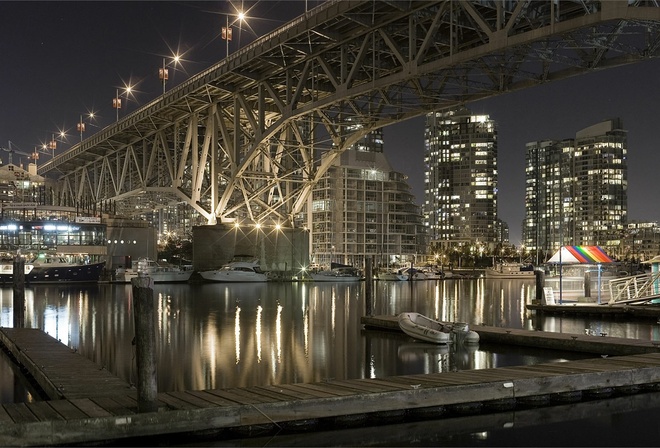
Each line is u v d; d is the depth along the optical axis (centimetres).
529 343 2845
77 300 5594
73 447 1351
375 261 15025
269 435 1481
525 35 4344
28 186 14188
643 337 3123
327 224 14575
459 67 5072
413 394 1609
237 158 7688
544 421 1650
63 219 9681
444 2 4866
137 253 10538
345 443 1486
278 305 5294
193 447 1419
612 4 3872
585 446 1481
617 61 4538
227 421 1444
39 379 1969
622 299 4469
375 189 15250
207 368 2373
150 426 1395
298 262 9212
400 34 5638
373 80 5456
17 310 3097
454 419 1638
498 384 1709
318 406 1517
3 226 8819
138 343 1427
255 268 8812
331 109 6756
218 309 4869
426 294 7444
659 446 1486
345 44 5853
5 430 1320
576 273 12875
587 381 1827
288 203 8669
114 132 10225
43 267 8062
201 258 8638
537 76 5053
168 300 5781
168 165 9500
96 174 12862
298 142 7862
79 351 2747
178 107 8419
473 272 16012
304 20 5725
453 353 2705
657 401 1822
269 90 6938
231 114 8425
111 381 1803
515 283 10981
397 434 1548
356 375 2245
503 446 1480
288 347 2878
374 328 3553
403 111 6394
